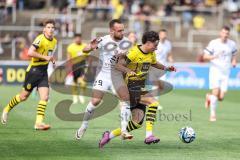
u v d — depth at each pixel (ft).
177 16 343.87
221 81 143.84
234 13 331.98
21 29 295.69
